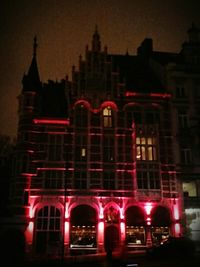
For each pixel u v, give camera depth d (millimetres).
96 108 37125
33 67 38250
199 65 40906
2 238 10102
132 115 37719
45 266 20578
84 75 38094
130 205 34656
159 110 38594
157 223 34688
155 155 36438
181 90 39812
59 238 32594
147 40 46344
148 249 23156
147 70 43844
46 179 34062
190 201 35781
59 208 33531
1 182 37656
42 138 35219
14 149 35719
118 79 38469
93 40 39656
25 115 35500
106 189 34656
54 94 38812
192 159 37312
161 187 35312
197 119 38750
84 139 36156
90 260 25125
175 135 37812
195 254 23281
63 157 34906
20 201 32750
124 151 36188
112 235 33625
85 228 33438
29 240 31906
